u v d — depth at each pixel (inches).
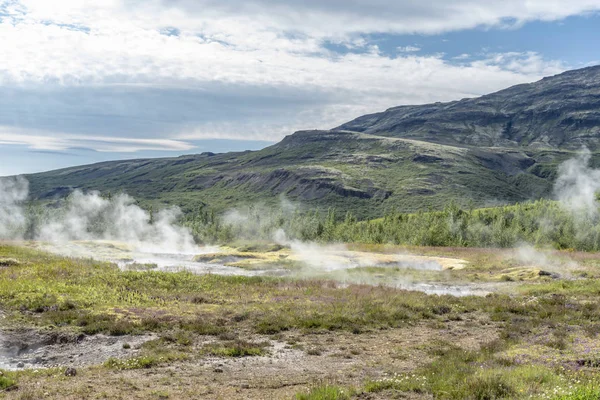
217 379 635.5
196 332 916.6
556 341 808.9
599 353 722.2
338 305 1167.6
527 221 4717.0
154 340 849.5
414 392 557.3
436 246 3624.5
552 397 474.0
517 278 1807.3
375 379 627.2
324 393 530.6
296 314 1062.4
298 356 776.3
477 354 749.3
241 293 1352.1
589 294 1381.6
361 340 893.2
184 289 1378.0
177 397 551.2
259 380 632.4
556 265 2197.3
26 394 543.8
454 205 4995.1
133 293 1245.7
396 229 4399.6
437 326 1015.0
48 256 1984.5
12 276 1363.2
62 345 830.5
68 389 570.3
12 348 805.2
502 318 1086.4
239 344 829.2
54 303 1057.5
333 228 4547.2
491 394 508.1
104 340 855.1
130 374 657.6
